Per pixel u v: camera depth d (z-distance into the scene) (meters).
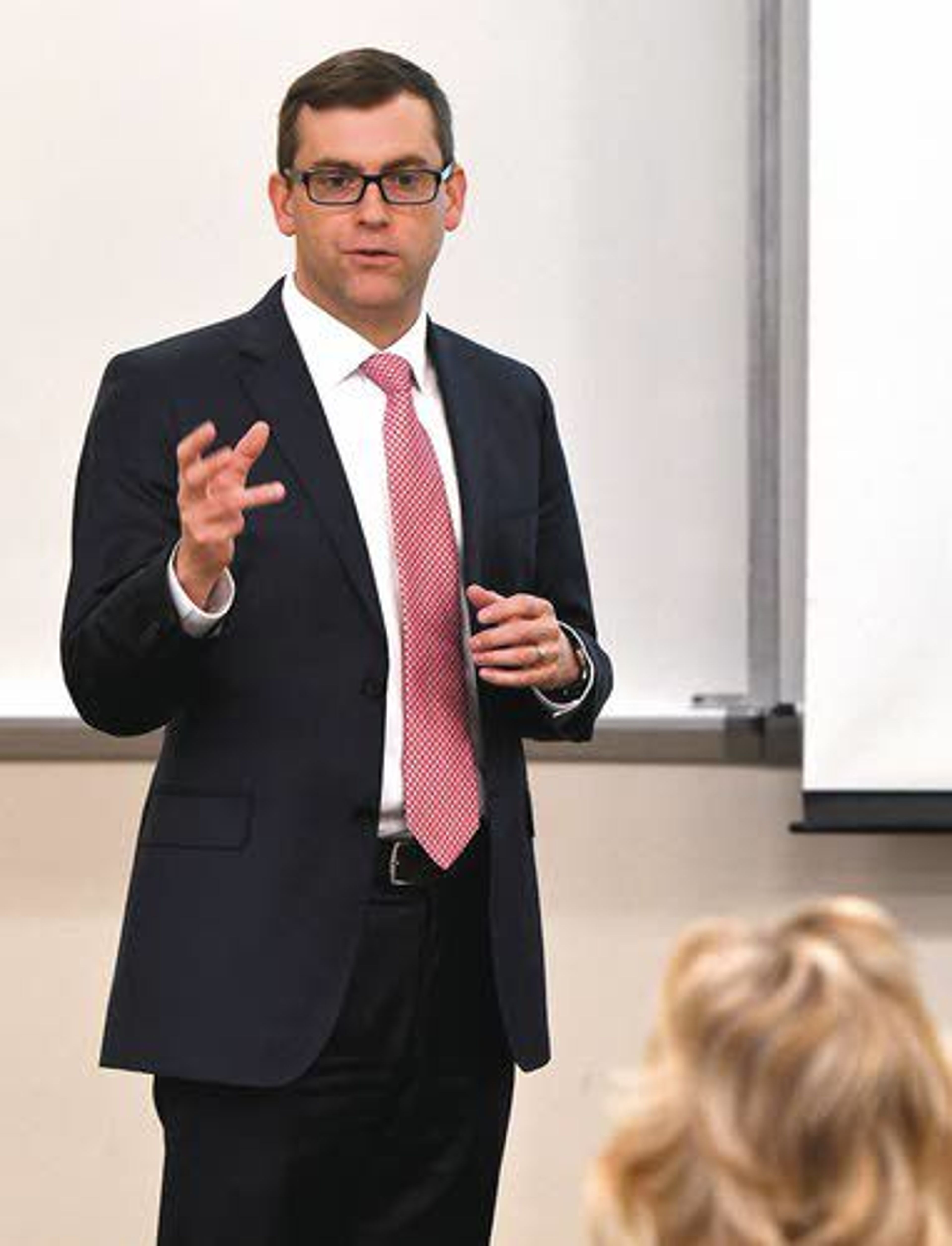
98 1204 13.11
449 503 9.11
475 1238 9.27
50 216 13.04
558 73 12.91
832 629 12.35
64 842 13.04
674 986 3.69
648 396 12.89
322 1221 9.11
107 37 13.01
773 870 12.90
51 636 13.04
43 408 13.04
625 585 12.92
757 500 12.73
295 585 8.81
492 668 8.89
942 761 12.34
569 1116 13.00
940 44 12.26
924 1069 3.55
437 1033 8.98
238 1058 8.61
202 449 8.08
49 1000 13.05
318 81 8.98
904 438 12.31
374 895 8.82
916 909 12.83
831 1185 3.55
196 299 13.07
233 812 8.76
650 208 12.88
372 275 8.94
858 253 12.30
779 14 12.61
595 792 12.95
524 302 12.93
